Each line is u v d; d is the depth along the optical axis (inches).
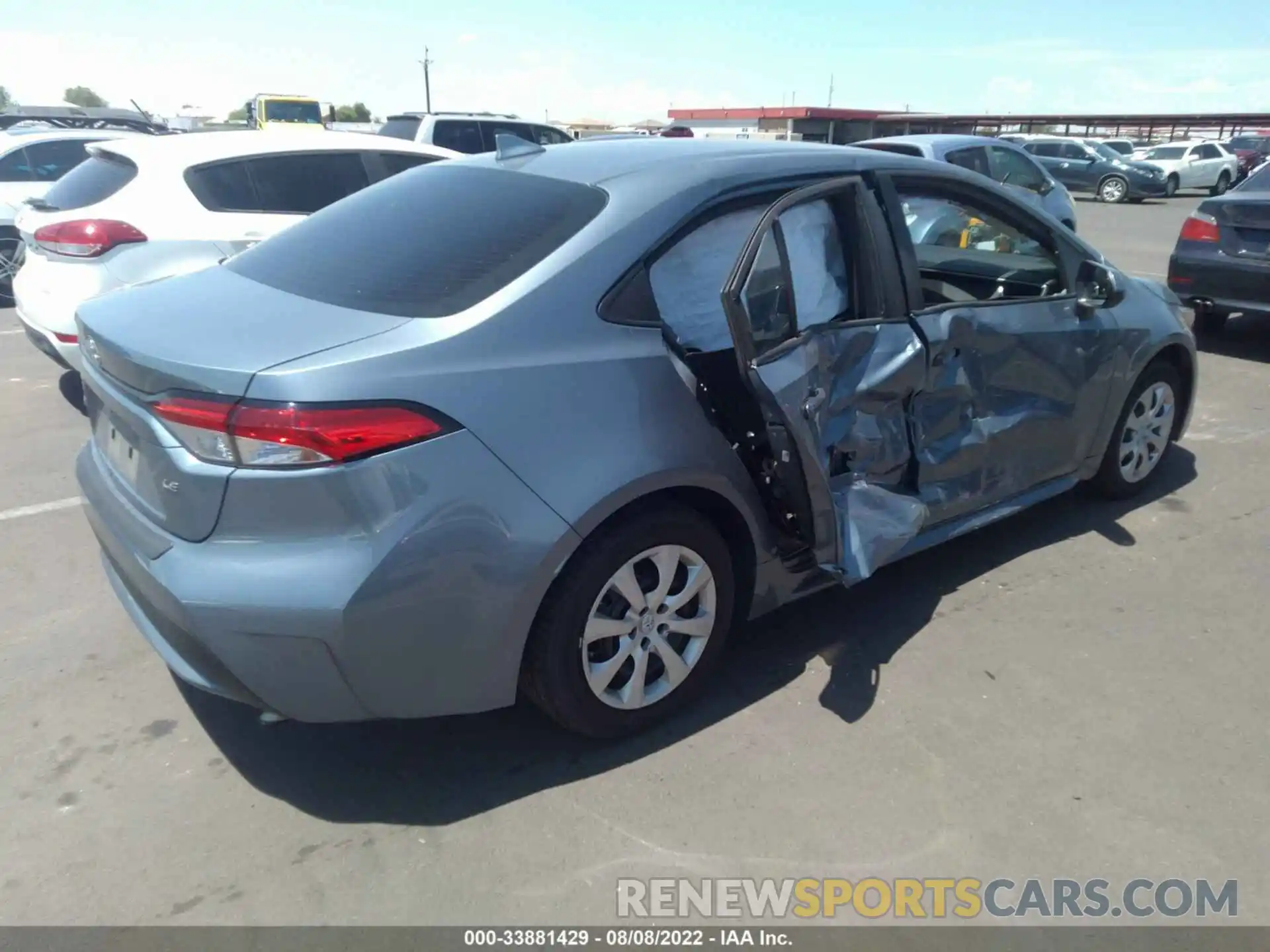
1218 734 117.0
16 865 95.8
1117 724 118.7
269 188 241.9
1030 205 151.9
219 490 90.2
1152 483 193.3
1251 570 158.1
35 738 115.0
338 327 97.4
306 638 90.3
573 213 111.1
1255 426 229.0
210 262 228.8
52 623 140.3
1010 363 144.2
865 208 126.0
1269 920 91.0
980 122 1863.9
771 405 104.9
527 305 100.7
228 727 117.7
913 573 156.6
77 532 169.9
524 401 97.4
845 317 125.5
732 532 120.8
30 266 228.8
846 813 103.6
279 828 101.2
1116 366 163.9
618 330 105.7
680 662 115.5
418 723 118.2
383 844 99.0
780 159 123.5
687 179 115.0
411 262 109.1
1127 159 1045.2
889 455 129.0
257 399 88.3
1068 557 161.9
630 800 105.3
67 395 248.8
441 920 90.2
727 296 101.7
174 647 98.2
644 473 103.3
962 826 101.9
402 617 92.1
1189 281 292.0
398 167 263.9
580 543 101.0
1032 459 154.1
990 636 138.1
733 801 105.2
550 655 103.3
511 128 510.9
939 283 143.6
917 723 118.5
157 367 93.6
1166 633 139.2
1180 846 99.5
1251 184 289.4
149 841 99.2
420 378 92.4
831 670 129.6
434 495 91.9
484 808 104.1
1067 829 101.5
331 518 89.7
